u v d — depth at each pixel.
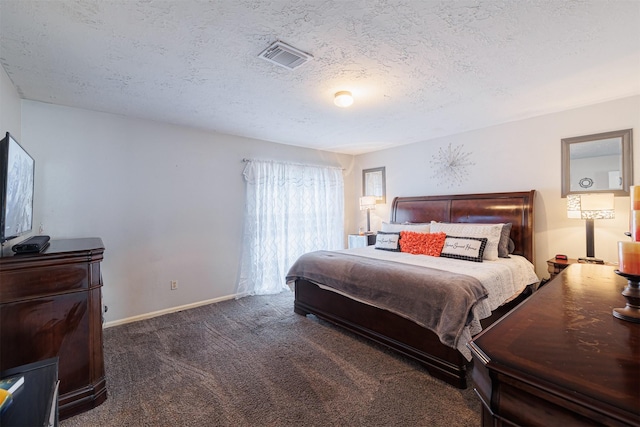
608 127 2.89
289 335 2.84
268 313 3.44
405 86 2.51
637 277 1.01
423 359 2.18
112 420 1.72
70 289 1.79
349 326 2.79
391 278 2.43
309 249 4.78
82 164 2.93
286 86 2.48
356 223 5.56
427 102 2.89
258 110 3.06
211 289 3.81
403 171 4.77
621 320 1.00
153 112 3.08
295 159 4.75
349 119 3.40
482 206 3.66
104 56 1.96
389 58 2.04
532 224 3.26
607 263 2.68
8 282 1.62
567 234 3.15
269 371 2.21
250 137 4.19
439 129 3.86
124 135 3.18
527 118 3.41
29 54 1.92
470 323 1.96
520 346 0.82
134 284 3.23
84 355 1.82
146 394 1.95
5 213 1.57
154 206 3.37
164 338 2.78
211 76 2.27
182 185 3.58
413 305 2.22
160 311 3.40
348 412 1.76
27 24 1.60
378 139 4.38
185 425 1.67
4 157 1.57
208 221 3.79
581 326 0.96
